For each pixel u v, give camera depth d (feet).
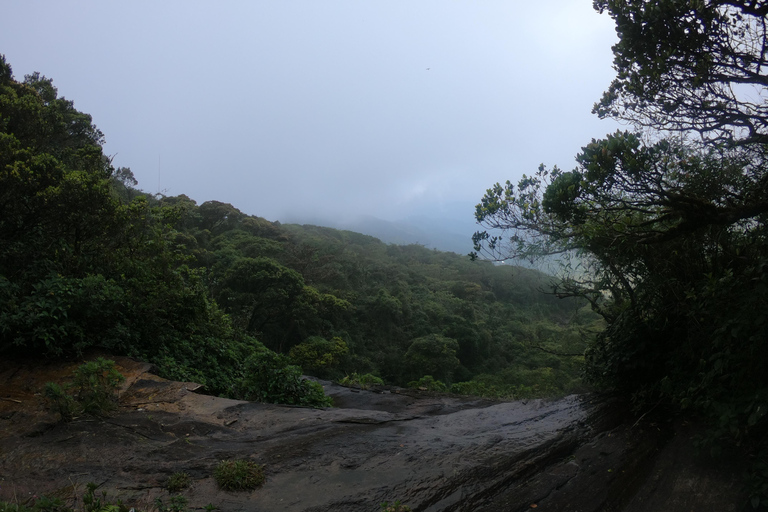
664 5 12.42
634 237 14.38
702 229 15.02
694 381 14.79
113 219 25.70
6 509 9.51
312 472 12.56
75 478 11.73
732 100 13.10
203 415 17.29
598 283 20.31
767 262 11.62
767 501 9.09
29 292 21.22
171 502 10.34
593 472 12.03
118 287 23.39
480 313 142.41
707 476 10.69
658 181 12.71
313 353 90.79
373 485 11.73
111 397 17.49
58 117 33.58
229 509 10.58
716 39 12.73
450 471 12.41
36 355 19.83
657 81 13.37
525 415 17.78
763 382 11.67
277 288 99.04
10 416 15.37
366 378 40.01
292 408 18.85
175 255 28.71
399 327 128.77
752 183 14.10
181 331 27.73
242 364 30.14
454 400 28.27
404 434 15.76
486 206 16.15
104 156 34.45
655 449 12.76
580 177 13.67
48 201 23.06
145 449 13.71
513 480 11.93
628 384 18.74
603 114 15.31
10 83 36.09
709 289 13.51
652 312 18.16
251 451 14.02
